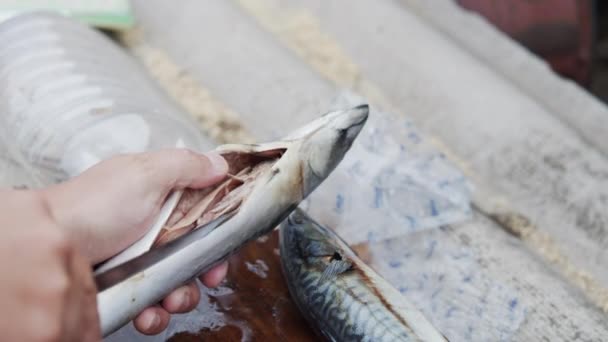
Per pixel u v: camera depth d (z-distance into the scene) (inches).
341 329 27.5
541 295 30.7
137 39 44.2
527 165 36.8
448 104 39.5
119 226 25.3
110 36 44.2
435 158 34.5
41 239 19.4
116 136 31.9
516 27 51.4
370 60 43.0
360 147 33.3
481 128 38.3
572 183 35.5
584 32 53.6
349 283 27.9
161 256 25.1
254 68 39.8
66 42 36.4
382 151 33.4
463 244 32.4
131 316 25.1
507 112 38.0
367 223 32.4
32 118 33.5
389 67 42.1
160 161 25.7
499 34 47.4
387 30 42.8
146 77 39.4
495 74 40.5
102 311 24.4
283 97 38.4
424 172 33.5
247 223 26.2
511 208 36.1
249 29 41.4
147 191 25.5
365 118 27.1
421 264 31.7
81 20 41.8
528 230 35.4
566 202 35.3
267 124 38.3
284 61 39.8
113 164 25.6
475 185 37.0
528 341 29.4
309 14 46.4
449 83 39.8
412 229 32.5
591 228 34.5
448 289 31.0
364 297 27.6
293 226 29.4
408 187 33.0
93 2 42.2
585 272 33.7
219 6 42.8
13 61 35.5
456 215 33.3
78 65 35.3
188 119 37.5
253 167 27.6
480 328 29.8
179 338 28.6
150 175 25.5
